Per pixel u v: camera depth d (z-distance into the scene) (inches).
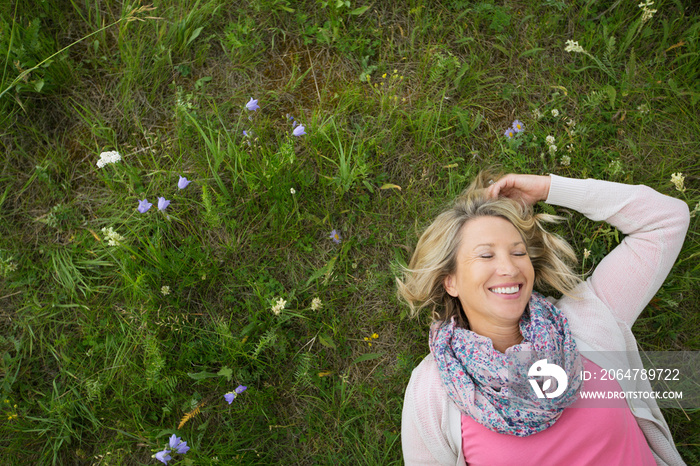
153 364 79.4
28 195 89.8
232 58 92.9
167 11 92.4
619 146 92.1
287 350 87.5
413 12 93.1
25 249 88.0
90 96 92.2
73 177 90.3
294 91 92.8
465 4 93.5
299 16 93.0
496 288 68.9
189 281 86.2
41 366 87.0
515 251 69.9
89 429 84.4
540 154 91.2
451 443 70.1
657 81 92.0
